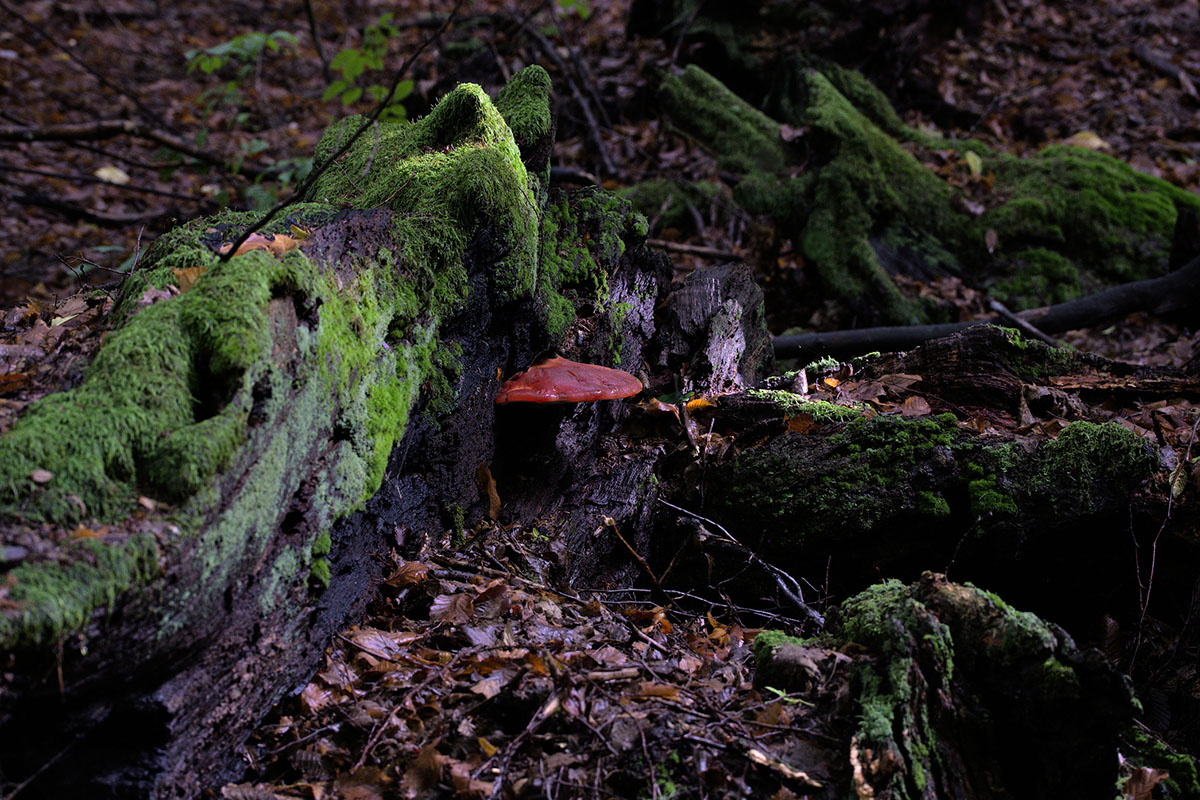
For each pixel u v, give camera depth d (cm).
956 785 228
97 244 766
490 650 260
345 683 249
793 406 362
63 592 168
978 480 323
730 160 752
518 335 338
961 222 699
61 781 192
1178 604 331
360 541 273
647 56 969
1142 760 256
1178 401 391
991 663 231
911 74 944
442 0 1291
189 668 202
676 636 305
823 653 249
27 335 260
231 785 219
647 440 370
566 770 219
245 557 209
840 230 680
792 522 339
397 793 218
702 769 218
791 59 784
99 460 191
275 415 218
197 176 887
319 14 1287
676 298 420
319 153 362
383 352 270
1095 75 1016
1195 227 653
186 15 1255
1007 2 1138
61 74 1036
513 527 332
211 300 215
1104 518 319
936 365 402
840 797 213
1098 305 625
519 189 321
